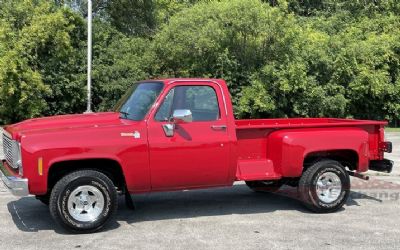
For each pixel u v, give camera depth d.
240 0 24.36
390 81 27.72
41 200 7.78
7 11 23.69
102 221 6.69
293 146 7.61
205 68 24.69
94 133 6.63
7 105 22.88
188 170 7.09
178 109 7.09
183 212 7.92
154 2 31.31
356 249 6.05
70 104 24.39
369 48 26.98
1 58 21.77
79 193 6.61
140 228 6.96
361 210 8.13
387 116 27.84
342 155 8.21
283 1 25.08
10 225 7.09
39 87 22.47
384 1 32.44
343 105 25.09
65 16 24.84
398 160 14.23
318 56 25.72
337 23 31.84
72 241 6.32
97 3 30.27
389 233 6.77
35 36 23.14
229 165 7.32
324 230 6.90
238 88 24.67
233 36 24.73
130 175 6.80
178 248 6.04
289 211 8.03
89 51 22.00
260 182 8.83
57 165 6.61
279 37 24.64
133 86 7.96
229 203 8.59
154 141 6.88
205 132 7.18
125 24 30.91
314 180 7.79
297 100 24.69
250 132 7.71
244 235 6.63
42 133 6.48
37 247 6.07
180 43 24.48
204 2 26.58
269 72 23.94
